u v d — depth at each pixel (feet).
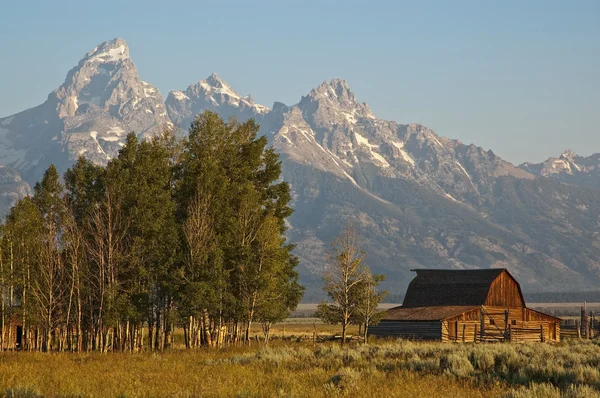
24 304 424.05
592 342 449.48
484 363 247.09
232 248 439.63
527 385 209.87
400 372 234.79
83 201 464.65
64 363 286.25
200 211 444.96
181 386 202.49
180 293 417.28
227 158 477.36
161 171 458.91
